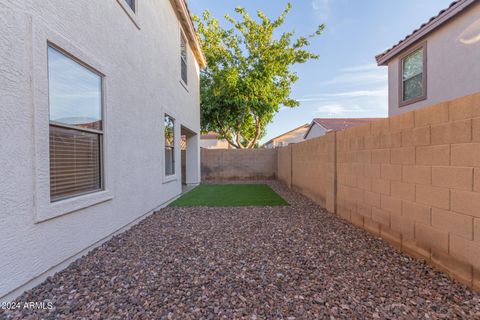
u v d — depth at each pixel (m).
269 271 3.09
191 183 12.74
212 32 17.20
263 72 16.59
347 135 5.46
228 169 15.23
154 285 2.76
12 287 2.41
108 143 4.22
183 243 4.12
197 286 2.74
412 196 3.47
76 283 2.79
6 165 2.37
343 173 5.67
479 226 2.49
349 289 2.64
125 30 4.89
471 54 6.21
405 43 8.20
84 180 3.72
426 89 7.61
